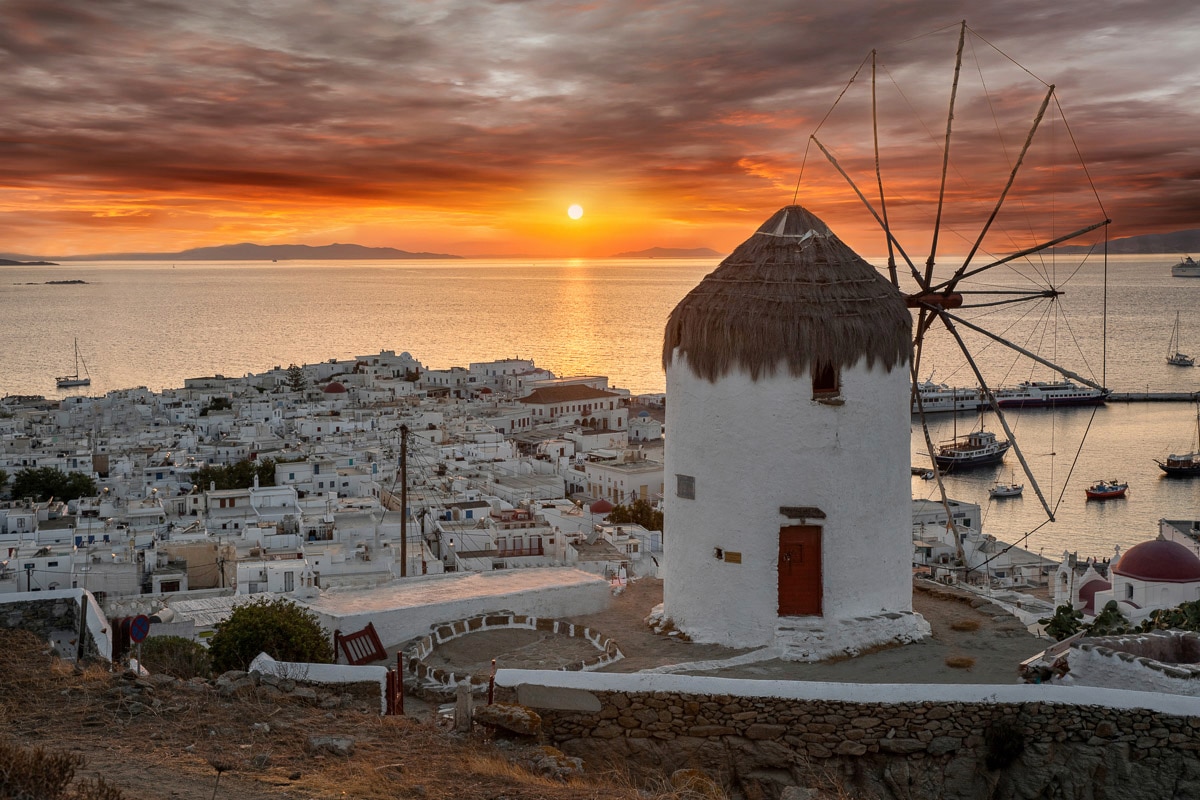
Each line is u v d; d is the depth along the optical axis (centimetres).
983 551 10419
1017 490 16125
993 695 1934
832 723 1945
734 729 1952
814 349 2486
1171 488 16562
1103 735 1880
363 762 1612
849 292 2567
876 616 2562
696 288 2695
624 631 2739
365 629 2608
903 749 1933
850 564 2558
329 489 12850
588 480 14700
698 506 2620
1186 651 2117
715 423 2577
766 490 2531
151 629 4712
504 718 1833
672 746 1948
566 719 1961
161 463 14338
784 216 2697
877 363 2562
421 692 2214
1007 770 1919
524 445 18038
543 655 2503
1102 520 14812
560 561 8706
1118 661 2002
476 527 9762
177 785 1440
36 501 12056
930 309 2853
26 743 1577
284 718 1809
